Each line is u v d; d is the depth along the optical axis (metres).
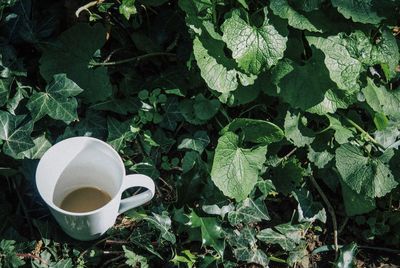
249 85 0.68
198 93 0.71
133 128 0.68
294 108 0.68
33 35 0.69
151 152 0.69
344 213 0.71
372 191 0.66
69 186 0.63
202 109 0.68
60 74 0.65
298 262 0.68
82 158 0.60
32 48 0.71
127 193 0.67
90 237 0.62
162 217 0.64
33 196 0.65
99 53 0.68
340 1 0.65
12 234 0.62
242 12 0.64
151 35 0.72
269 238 0.67
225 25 0.62
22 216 0.65
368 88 0.68
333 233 0.70
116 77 0.72
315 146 0.70
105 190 0.63
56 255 0.63
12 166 0.65
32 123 0.64
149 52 0.72
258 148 0.66
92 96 0.68
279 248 0.68
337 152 0.67
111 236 0.65
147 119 0.69
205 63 0.64
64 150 0.59
